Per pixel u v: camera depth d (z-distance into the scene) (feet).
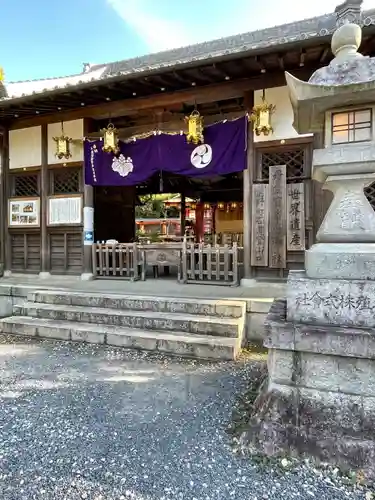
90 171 24.27
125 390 10.62
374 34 15.30
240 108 24.12
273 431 7.52
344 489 6.43
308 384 7.55
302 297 7.95
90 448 7.65
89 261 24.70
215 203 48.42
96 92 21.48
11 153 26.81
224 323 14.26
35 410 9.41
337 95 7.43
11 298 20.74
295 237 19.77
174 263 22.80
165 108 22.68
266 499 6.18
